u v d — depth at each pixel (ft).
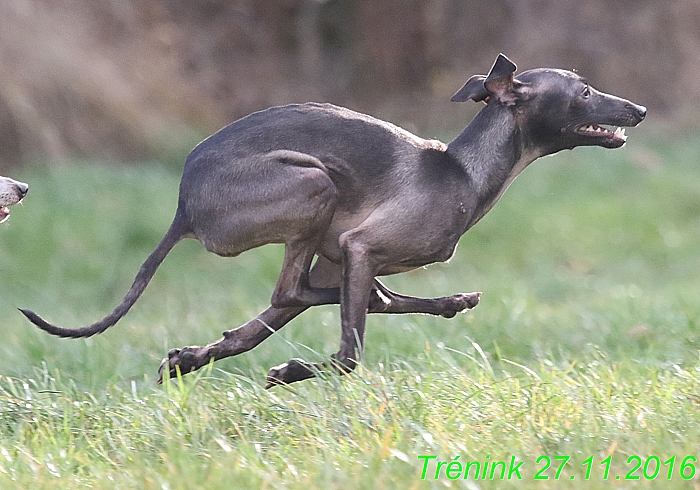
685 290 113.50
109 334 94.53
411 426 56.18
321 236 64.44
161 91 241.14
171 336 92.02
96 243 158.40
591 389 63.21
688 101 255.70
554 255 164.14
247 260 152.87
